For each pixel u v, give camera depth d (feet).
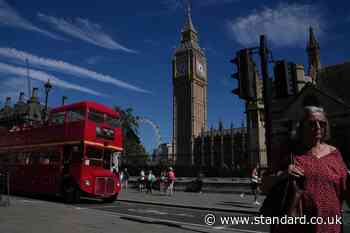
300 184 10.17
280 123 104.78
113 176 71.92
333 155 10.55
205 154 453.58
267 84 32.71
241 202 70.44
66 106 74.64
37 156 78.23
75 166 68.23
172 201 72.95
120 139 76.33
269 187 10.71
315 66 214.28
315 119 10.59
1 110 226.79
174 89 527.81
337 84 119.65
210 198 80.94
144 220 43.16
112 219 43.32
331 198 9.84
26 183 79.46
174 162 124.16
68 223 38.96
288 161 10.51
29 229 34.22
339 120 94.17
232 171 106.01
